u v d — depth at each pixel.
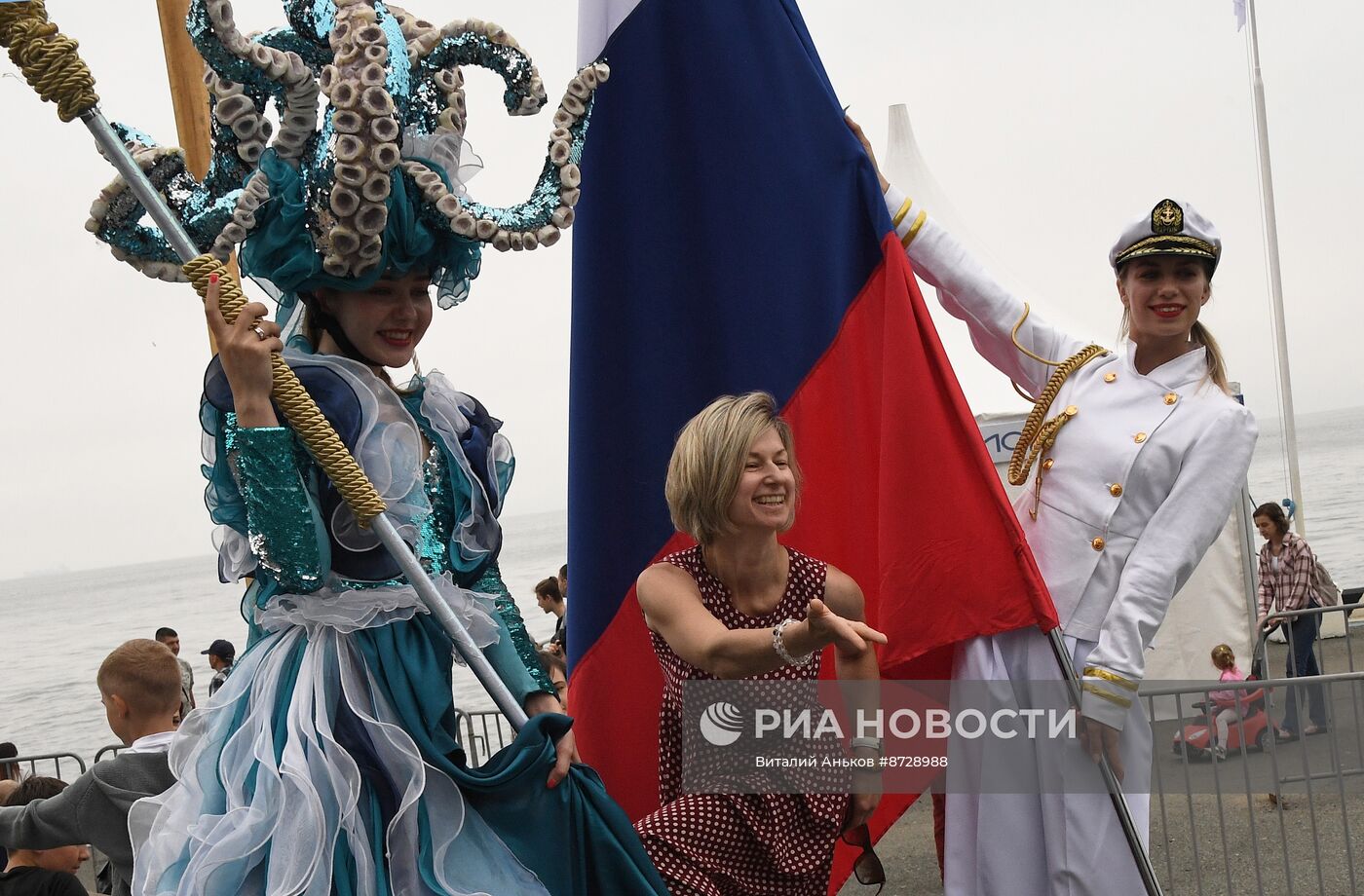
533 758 2.79
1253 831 5.92
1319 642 10.48
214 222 2.68
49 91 2.54
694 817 3.34
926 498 3.79
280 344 2.65
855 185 4.14
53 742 26.09
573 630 4.15
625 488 4.14
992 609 3.74
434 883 2.64
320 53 2.80
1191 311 3.85
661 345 4.15
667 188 4.16
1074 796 3.71
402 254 2.81
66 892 4.30
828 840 3.44
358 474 2.68
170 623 78.69
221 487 2.73
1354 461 108.50
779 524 3.29
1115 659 3.68
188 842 2.59
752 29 4.16
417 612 2.85
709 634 3.18
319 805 2.56
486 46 2.95
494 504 3.01
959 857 3.83
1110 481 3.86
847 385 4.07
